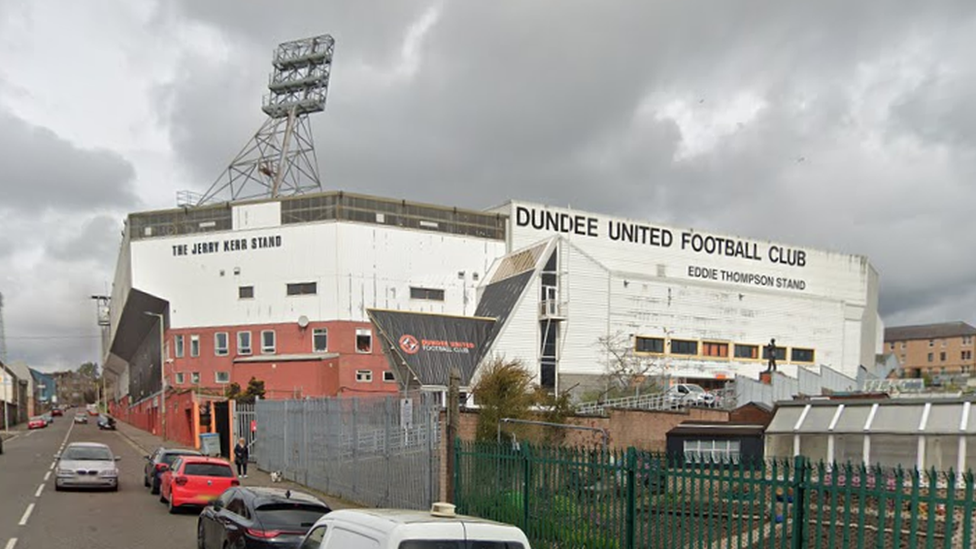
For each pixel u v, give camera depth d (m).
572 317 52.62
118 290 80.31
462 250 57.88
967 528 6.10
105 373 134.00
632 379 50.22
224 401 39.09
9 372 93.81
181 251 57.81
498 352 43.81
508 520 11.87
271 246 55.34
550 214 61.16
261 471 28.58
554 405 28.70
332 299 53.12
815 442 19.75
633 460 9.34
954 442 17.00
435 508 6.48
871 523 8.21
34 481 25.45
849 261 77.44
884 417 18.72
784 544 7.47
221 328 55.81
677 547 8.65
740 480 7.91
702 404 43.38
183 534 15.27
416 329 41.41
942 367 125.75
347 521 6.52
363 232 54.47
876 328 82.75
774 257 72.00
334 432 21.03
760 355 62.88
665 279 58.09
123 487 24.44
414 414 16.02
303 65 70.62
